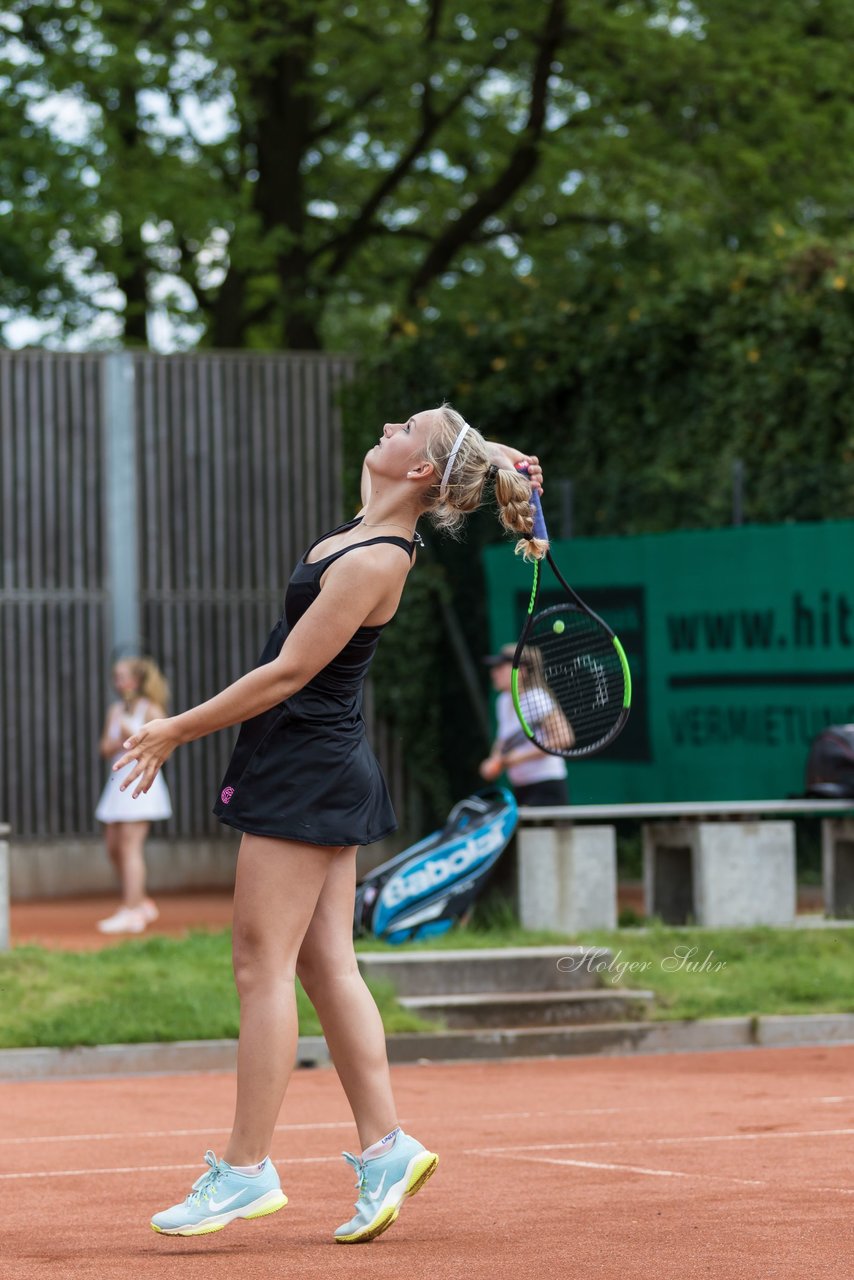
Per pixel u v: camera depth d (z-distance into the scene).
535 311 55.62
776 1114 21.11
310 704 13.28
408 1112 21.97
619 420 52.47
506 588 50.94
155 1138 20.12
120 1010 27.36
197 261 75.62
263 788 13.22
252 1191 13.27
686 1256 12.76
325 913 13.59
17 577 55.00
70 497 55.62
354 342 91.12
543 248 73.00
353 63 69.25
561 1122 20.78
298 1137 19.95
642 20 61.91
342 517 58.06
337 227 76.88
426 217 76.62
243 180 74.12
